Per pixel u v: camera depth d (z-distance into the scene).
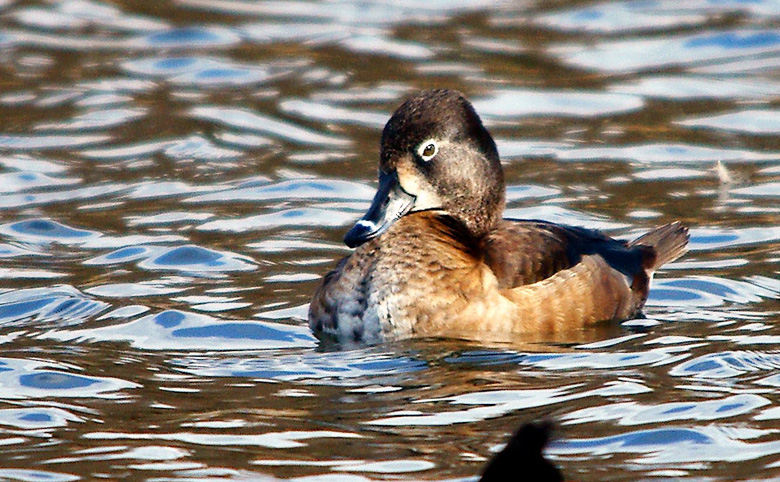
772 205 15.05
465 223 11.99
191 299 12.27
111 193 15.90
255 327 11.48
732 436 8.60
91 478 8.08
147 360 10.55
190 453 8.47
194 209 15.30
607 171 16.48
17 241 14.14
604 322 11.73
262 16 23.31
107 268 13.25
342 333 11.33
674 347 10.71
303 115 18.84
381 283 11.30
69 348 10.84
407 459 8.29
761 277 12.70
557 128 18.17
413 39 21.91
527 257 11.55
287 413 9.23
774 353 10.40
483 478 7.30
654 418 8.97
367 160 17.16
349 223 14.89
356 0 24.14
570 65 20.69
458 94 12.05
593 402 9.33
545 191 15.77
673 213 14.91
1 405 9.44
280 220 14.95
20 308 11.97
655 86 19.77
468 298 11.27
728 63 20.75
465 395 9.56
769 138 17.61
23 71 20.59
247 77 20.44
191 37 22.16
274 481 7.97
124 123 18.50
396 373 10.16
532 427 7.37
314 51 21.45
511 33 22.25
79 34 22.38
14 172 16.59
